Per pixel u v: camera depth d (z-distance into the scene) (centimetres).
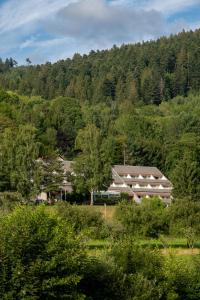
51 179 10594
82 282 3147
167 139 17188
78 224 6469
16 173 10050
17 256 2762
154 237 7156
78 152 16712
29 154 10288
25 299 2678
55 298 2844
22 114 17600
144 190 13488
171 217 7256
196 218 7219
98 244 5928
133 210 7188
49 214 3056
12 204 7012
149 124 17925
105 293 3178
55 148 16150
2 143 10538
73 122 19388
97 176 10900
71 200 11131
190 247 6712
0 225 2872
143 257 3581
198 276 3791
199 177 11525
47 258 2820
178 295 3625
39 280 2767
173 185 11662
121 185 13350
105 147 11250
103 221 6662
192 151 13950
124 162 15588
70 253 2861
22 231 2811
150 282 3288
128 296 3180
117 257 3512
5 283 2720
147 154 15538
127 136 16762
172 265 3700
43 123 17488
